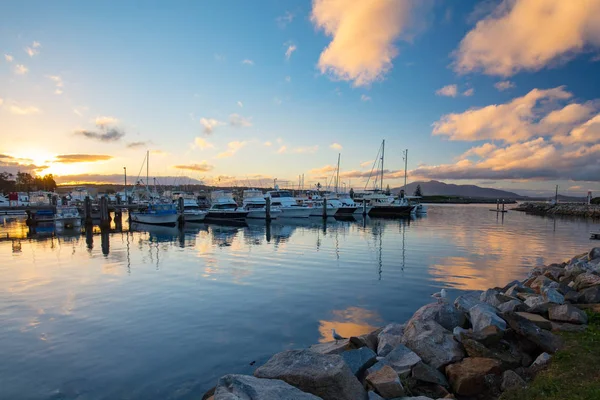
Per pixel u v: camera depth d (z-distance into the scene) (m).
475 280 16.16
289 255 22.88
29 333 10.02
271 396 4.65
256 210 54.56
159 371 7.93
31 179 154.00
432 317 8.80
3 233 39.03
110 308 12.13
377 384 5.96
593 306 9.28
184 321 10.91
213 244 28.72
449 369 6.62
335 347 7.94
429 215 70.00
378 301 12.89
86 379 7.61
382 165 76.62
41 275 17.34
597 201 109.81
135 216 50.88
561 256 22.83
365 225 46.72
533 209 92.75
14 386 7.34
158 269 18.61
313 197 71.62
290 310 11.91
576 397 5.20
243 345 9.24
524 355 7.01
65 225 46.06
